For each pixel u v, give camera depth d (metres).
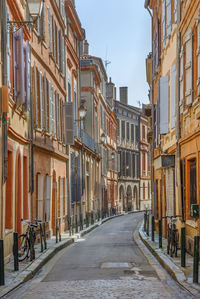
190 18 14.78
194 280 10.12
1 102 13.05
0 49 13.01
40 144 19.95
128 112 69.69
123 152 66.94
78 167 33.84
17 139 15.70
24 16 17.45
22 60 15.27
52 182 24.14
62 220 26.97
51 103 23.67
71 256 16.31
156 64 24.08
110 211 53.91
